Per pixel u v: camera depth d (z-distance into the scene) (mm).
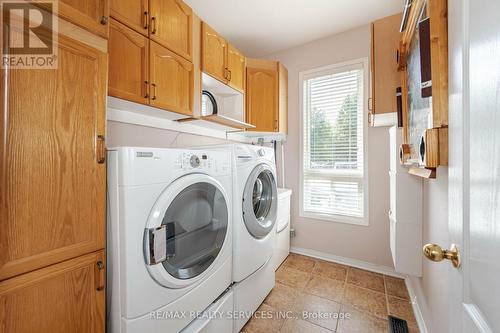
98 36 915
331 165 2543
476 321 451
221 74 1949
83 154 832
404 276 2086
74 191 802
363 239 2342
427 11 869
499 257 374
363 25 2297
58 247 759
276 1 1928
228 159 1371
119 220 860
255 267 1575
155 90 1377
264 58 2922
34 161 708
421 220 1478
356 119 2385
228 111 2346
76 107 819
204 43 1756
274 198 1870
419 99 1096
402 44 1316
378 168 2260
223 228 1310
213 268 1225
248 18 2162
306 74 2660
